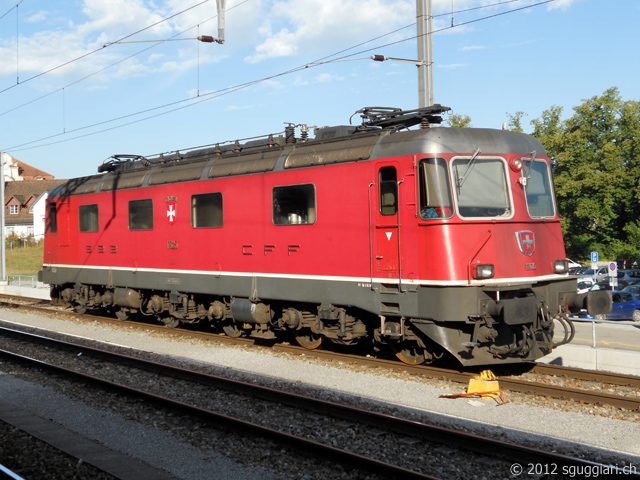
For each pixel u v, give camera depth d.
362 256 10.70
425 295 9.77
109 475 6.07
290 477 6.02
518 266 10.03
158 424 7.85
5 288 30.30
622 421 7.70
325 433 7.30
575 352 11.21
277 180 12.15
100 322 17.95
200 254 13.99
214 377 9.80
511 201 10.12
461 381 9.77
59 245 19.17
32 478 6.05
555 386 8.96
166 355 12.79
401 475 5.78
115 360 12.03
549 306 10.57
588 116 46.53
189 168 14.51
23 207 78.50
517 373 10.54
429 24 14.34
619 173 44.34
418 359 10.97
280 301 12.85
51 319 19.20
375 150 10.50
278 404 8.61
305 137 12.99
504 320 9.26
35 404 9.03
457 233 9.62
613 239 47.34
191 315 15.04
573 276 10.98
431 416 7.98
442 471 6.07
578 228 46.25
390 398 9.07
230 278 13.23
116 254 16.67
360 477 5.92
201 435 7.33
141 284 15.80
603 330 16.39
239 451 6.75
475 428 7.45
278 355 12.37
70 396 9.41
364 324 11.52
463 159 9.91
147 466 6.29
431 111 10.70
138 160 17.22
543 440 6.98
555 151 45.69
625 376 9.55
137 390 9.06
